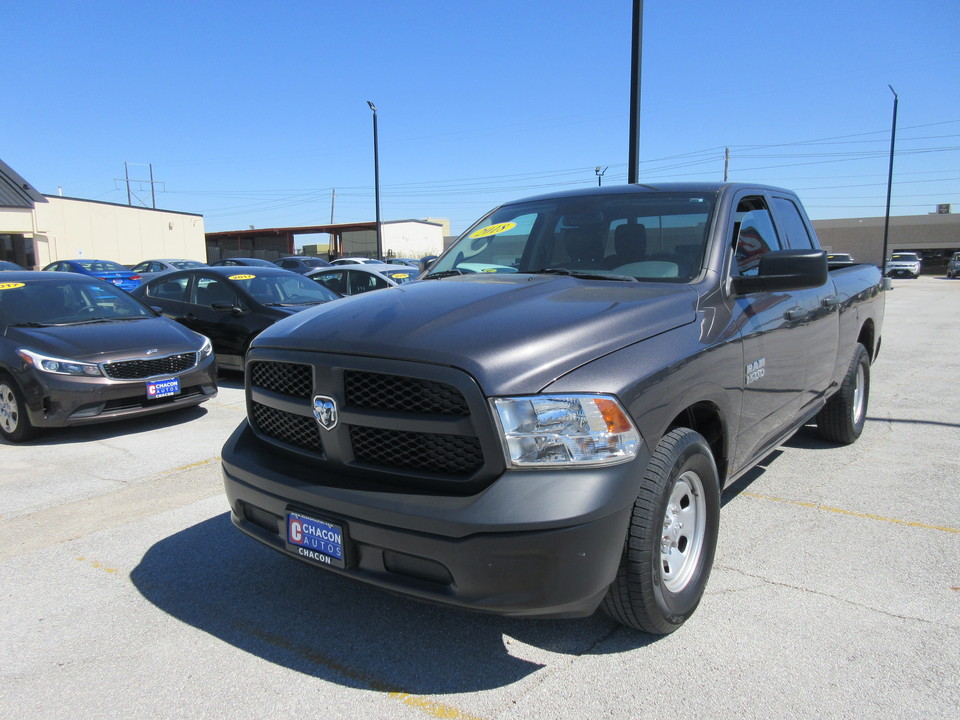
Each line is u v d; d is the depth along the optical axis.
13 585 3.39
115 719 2.40
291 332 2.85
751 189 4.04
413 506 2.33
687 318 2.87
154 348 6.42
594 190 4.12
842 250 57.59
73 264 22.27
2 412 6.15
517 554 2.21
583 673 2.61
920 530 3.88
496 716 2.38
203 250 42.50
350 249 67.00
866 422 6.30
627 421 2.38
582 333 2.51
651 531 2.46
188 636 2.93
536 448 2.27
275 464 2.82
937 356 10.43
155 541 3.90
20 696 2.53
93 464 5.40
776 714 2.35
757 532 3.87
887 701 2.41
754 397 3.34
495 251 3.97
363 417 2.49
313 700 2.49
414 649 2.81
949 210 58.66
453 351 2.36
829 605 3.06
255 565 3.60
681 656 2.70
